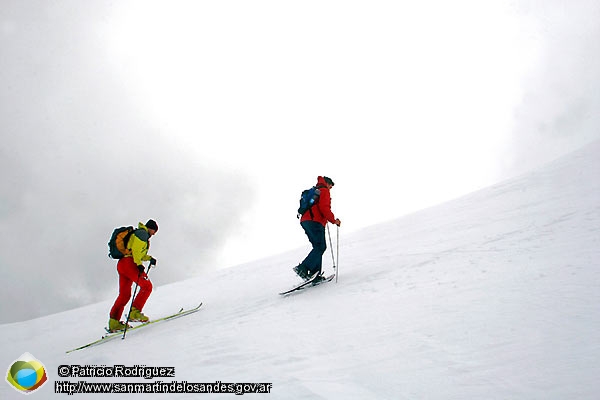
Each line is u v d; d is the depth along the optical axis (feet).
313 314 14.39
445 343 9.05
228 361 11.03
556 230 18.66
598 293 9.82
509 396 6.49
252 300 21.54
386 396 7.35
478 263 15.90
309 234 21.39
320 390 8.02
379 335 10.52
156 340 16.06
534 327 8.77
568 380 6.53
